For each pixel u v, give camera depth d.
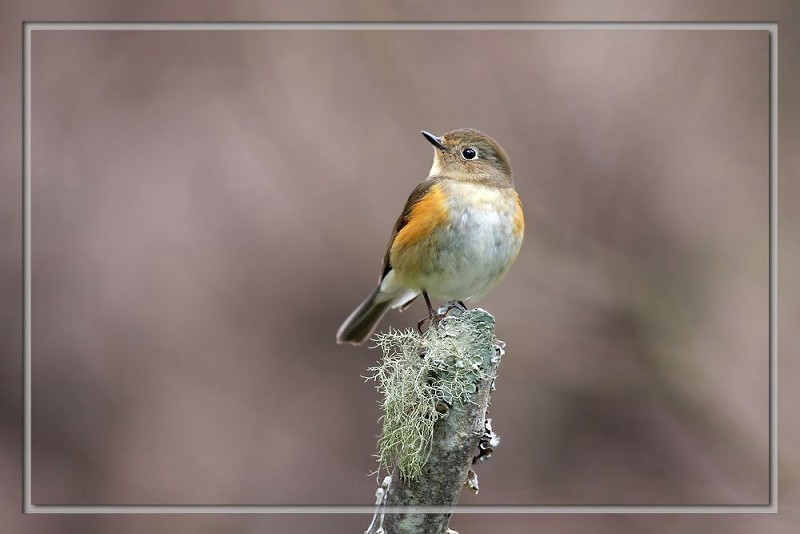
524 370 11.48
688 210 11.84
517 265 11.73
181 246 11.11
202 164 11.44
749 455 11.19
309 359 10.98
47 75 11.48
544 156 11.88
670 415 11.39
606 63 11.98
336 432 10.79
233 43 11.89
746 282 11.71
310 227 11.32
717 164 11.87
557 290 11.69
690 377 11.48
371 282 11.16
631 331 11.61
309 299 11.12
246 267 11.11
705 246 11.76
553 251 11.78
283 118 11.70
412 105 11.86
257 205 11.32
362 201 11.45
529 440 11.21
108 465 10.54
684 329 11.60
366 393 10.92
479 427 5.76
